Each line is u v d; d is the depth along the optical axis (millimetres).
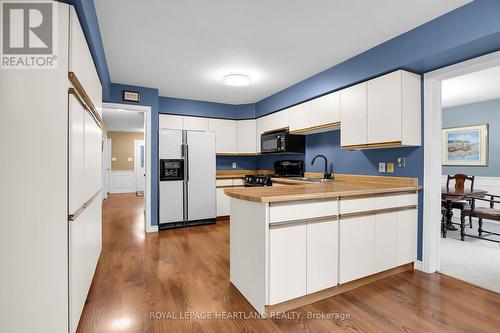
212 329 1609
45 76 1314
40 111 1302
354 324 1664
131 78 3490
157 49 2617
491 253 3006
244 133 4918
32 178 1286
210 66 3059
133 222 4523
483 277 2377
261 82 3639
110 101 3643
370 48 2592
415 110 2451
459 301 1941
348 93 2863
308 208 1872
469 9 1849
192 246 3209
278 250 1754
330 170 3594
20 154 1272
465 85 3734
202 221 4320
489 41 1843
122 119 6352
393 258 2348
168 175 4047
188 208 4176
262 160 5340
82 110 1672
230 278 2230
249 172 5453
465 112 4867
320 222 1923
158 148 4000
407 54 2252
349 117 2842
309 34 2320
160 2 1858
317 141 3832
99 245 2656
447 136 5129
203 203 4297
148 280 2271
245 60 2887
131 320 1691
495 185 4488
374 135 2562
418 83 2486
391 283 2236
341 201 2025
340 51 2658
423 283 2236
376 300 1961
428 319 1718
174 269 2512
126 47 2570
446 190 3939
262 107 4590
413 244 2496
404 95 2363
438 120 2459
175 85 3789
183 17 2051
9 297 1256
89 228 1960
